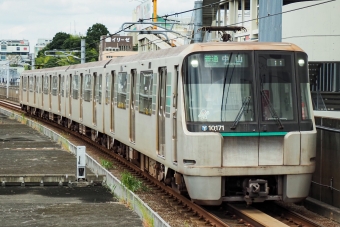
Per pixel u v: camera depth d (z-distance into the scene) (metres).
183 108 12.06
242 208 12.63
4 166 17.73
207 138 11.83
